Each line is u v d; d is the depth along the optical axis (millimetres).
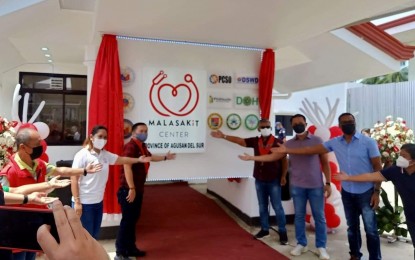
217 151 4688
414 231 2967
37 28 4406
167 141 4398
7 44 5070
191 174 4555
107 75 4078
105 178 3250
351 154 3461
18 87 3736
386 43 5715
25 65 7590
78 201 3104
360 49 5660
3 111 7453
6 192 2070
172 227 4953
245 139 4492
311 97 10781
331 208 4660
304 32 4176
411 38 8664
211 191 7062
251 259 3785
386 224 4344
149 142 4324
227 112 4730
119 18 3611
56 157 7914
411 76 11531
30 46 5566
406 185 2947
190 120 4488
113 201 4250
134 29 3982
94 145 3168
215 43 4609
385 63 5832
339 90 11148
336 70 6461
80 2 4270
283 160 4395
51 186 2314
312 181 3875
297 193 3971
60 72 7840
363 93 12859
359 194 3467
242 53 4805
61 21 4488
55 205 646
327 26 3975
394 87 11773
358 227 3639
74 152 8031
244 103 4809
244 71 4816
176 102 4438
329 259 3799
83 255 587
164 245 4195
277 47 4824
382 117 12156
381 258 3693
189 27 3945
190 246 4176
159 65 4426
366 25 5539
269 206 5125
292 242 4363
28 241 749
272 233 4727
